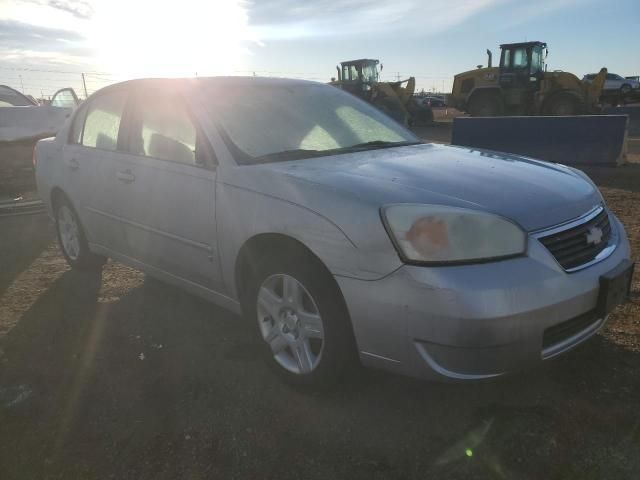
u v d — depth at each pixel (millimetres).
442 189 2561
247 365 3148
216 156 3104
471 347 2201
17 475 2332
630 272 2707
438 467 2303
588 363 3016
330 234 2480
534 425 2533
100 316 3863
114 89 4184
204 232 3145
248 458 2391
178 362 3201
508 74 20875
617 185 8656
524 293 2234
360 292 2396
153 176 3467
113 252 4125
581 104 19828
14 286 4496
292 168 2906
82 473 2330
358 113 3953
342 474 2283
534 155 11039
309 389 2787
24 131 11938
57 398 2863
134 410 2746
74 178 4305
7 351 3381
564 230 2482
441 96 57875
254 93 3643
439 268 2242
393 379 2947
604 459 2303
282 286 2838
